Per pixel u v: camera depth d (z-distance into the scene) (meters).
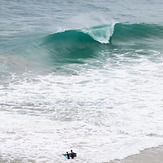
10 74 88.12
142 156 54.91
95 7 162.50
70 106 71.81
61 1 172.88
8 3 163.62
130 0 185.88
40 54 105.00
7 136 60.03
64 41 113.31
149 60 101.06
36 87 80.62
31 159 53.81
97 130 62.84
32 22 131.88
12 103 72.31
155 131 62.66
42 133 61.44
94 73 90.38
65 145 57.94
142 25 135.12
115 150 56.56
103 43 118.00
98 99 75.19
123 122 65.69
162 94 78.06
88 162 53.25
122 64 97.50
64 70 92.56
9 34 117.50
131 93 78.38
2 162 52.69
